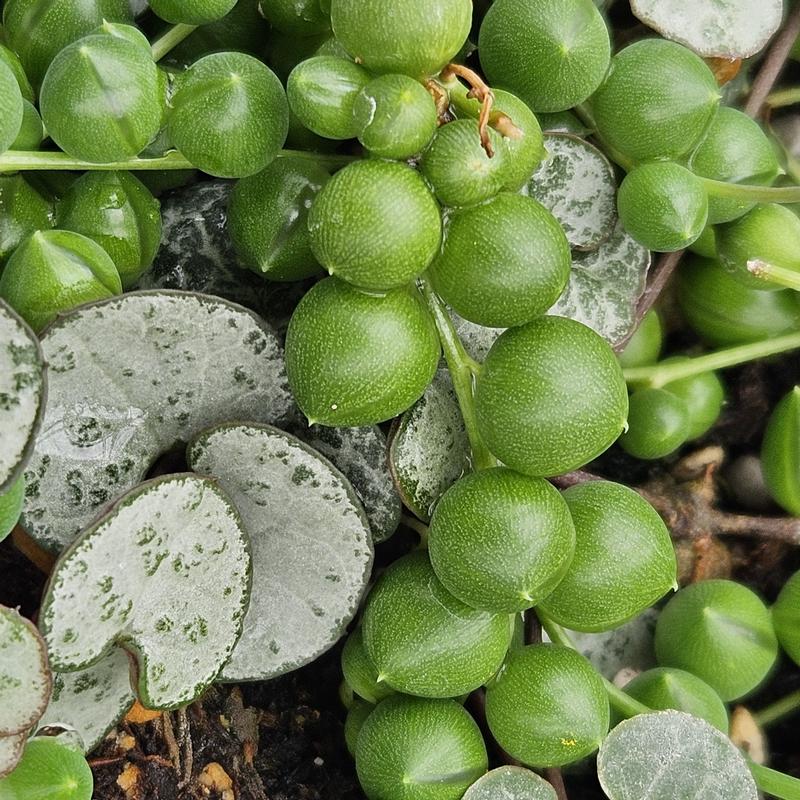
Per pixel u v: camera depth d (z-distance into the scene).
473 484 0.28
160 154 0.29
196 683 0.29
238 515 0.29
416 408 0.29
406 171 0.28
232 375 0.29
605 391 0.28
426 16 0.28
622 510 0.29
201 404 0.29
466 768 0.29
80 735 0.29
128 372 0.29
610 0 0.31
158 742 0.30
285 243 0.29
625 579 0.29
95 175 0.29
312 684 0.31
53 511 0.29
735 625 0.30
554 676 0.29
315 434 0.29
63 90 0.28
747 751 0.31
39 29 0.28
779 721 0.32
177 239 0.29
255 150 0.28
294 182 0.29
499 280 0.28
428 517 0.29
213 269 0.30
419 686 0.29
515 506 0.28
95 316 0.28
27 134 0.28
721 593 0.30
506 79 0.29
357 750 0.29
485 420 0.28
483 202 0.28
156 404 0.29
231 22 0.29
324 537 0.29
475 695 0.30
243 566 0.29
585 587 0.29
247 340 0.29
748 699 0.32
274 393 0.29
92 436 0.29
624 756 0.30
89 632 0.28
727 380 0.32
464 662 0.29
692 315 0.31
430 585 0.29
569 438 0.28
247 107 0.28
